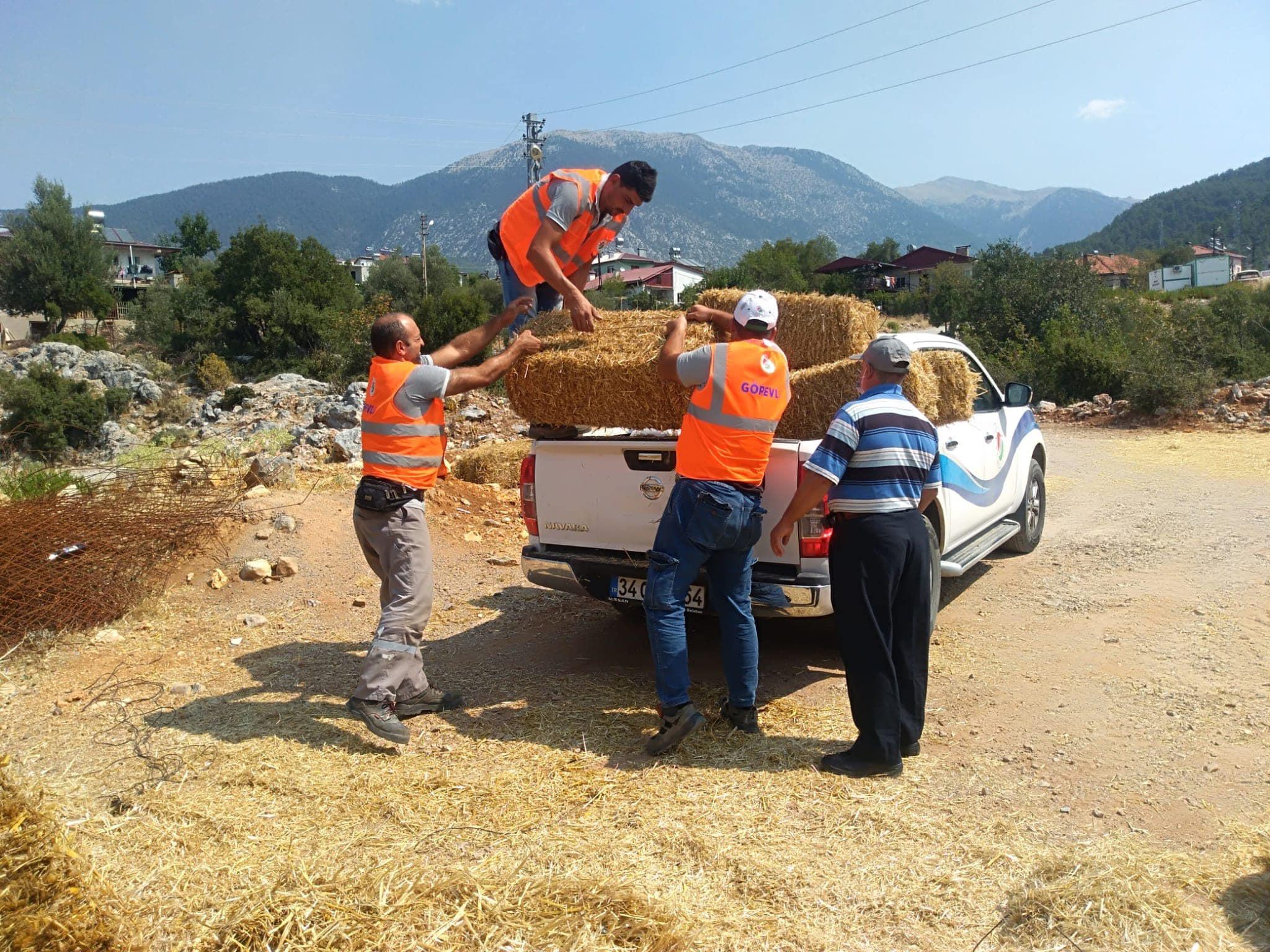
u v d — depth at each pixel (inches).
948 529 225.6
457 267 2797.7
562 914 114.5
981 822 139.9
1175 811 142.3
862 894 121.3
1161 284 3405.5
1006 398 281.1
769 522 185.6
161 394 1397.6
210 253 3823.8
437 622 255.6
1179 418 574.6
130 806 147.8
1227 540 299.0
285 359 1840.6
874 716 155.5
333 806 148.3
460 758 167.6
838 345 211.2
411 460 181.8
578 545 211.0
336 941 110.3
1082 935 110.7
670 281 3627.0
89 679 212.2
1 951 104.8
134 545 261.3
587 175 204.2
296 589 276.1
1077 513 358.0
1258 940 110.2
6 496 315.3
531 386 201.5
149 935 112.9
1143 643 214.5
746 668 172.4
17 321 2605.8
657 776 157.8
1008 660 209.8
